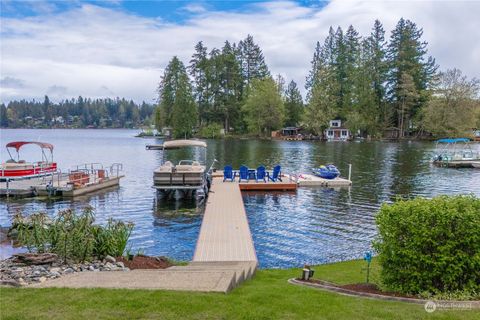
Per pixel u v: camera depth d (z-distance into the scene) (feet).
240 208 47.29
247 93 238.27
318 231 41.45
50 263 22.07
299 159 120.98
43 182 64.39
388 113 214.48
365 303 15.26
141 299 14.40
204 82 233.14
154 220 46.24
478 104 196.03
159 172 57.57
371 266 27.04
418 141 200.34
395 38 214.07
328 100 224.12
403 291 16.99
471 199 17.25
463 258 15.99
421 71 214.69
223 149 159.22
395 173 89.81
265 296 15.75
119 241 25.86
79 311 13.21
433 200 17.53
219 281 17.29
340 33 236.63
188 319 12.71
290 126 256.11
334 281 22.35
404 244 17.17
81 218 25.82
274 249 35.24
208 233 35.40
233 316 13.07
